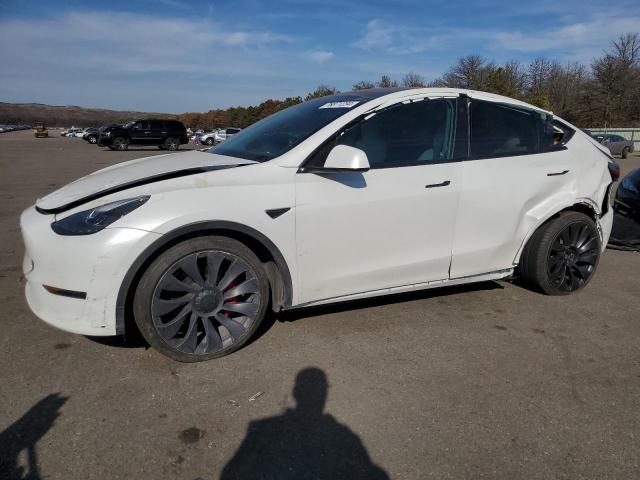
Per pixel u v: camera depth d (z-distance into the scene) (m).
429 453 2.24
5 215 7.47
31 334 3.25
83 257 2.62
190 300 2.85
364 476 2.10
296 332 3.38
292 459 2.18
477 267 3.75
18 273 4.54
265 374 2.85
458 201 3.51
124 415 2.44
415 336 3.39
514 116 3.88
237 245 2.90
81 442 2.24
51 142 43.31
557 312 3.88
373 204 3.22
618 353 3.24
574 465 2.20
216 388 2.70
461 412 2.55
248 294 3.03
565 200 3.98
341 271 3.25
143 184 2.87
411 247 3.43
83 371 2.82
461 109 3.64
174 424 2.39
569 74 59.91
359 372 2.90
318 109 3.60
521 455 2.25
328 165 2.94
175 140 31.02
